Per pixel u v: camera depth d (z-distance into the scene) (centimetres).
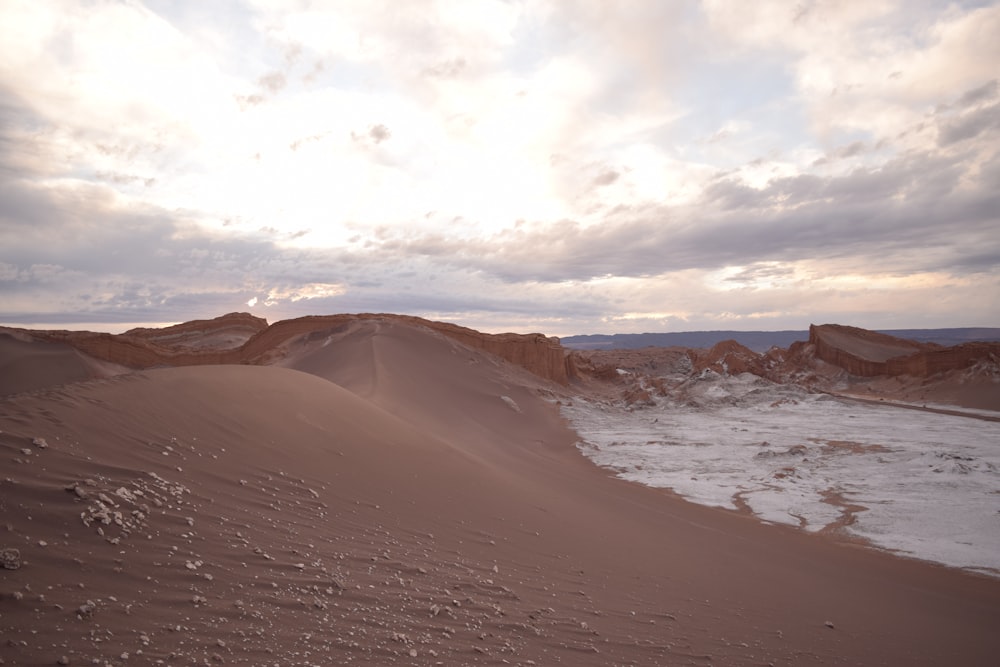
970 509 2855
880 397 8994
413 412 4391
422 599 848
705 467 4003
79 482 801
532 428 5475
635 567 1445
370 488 1414
